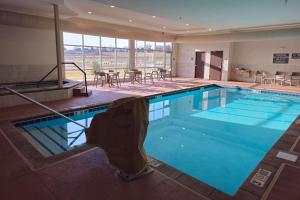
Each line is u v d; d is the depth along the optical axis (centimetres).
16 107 545
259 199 205
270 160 281
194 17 718
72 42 930
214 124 555
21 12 657
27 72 759
